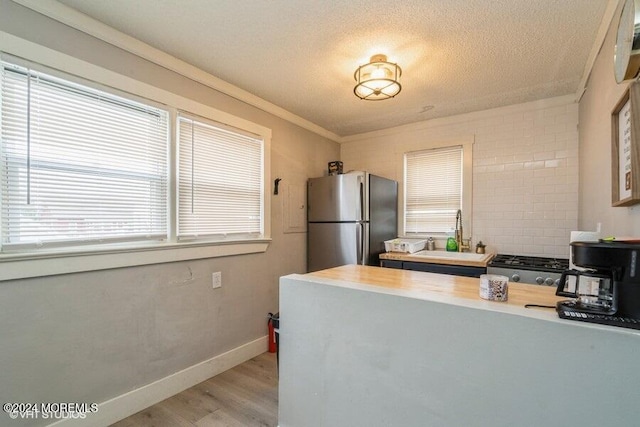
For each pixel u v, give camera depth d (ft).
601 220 6.27
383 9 5.39
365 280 5.00
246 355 8.82
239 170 8.80
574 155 8.86
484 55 6.85
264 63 7.30
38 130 5.13
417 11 5.43
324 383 4.71
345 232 10.22
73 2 5.23
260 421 5.98
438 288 4.43
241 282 8.78
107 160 6.01
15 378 4.85
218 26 5.91
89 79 5.66
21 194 4.96
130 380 6.23
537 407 3.09
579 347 2.88
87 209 5.72
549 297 3.95
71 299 5.44
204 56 7.00
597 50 6.32
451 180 11.00
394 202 11.87
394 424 4.02
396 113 10.62
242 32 6.10
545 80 8.02
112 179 6.09
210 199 8.00
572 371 2.92
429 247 10.96
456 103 9.66
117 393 6.04
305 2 5.23
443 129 11.08
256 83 8.34
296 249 10.86
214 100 8.06
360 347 4.33
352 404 4.41
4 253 4.74
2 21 4.74
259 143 9.46
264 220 9.48
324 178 10.80
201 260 7.68
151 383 6.57
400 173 12.01
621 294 2.87
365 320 4.29
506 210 9.87
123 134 6.26
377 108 10.16
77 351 5.51
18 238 4.92
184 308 7.27
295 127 10.96
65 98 5.44
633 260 2.80
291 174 10.74
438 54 6.82
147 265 6.57
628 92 4.06
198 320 7.59
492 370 3.34
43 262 5.06
